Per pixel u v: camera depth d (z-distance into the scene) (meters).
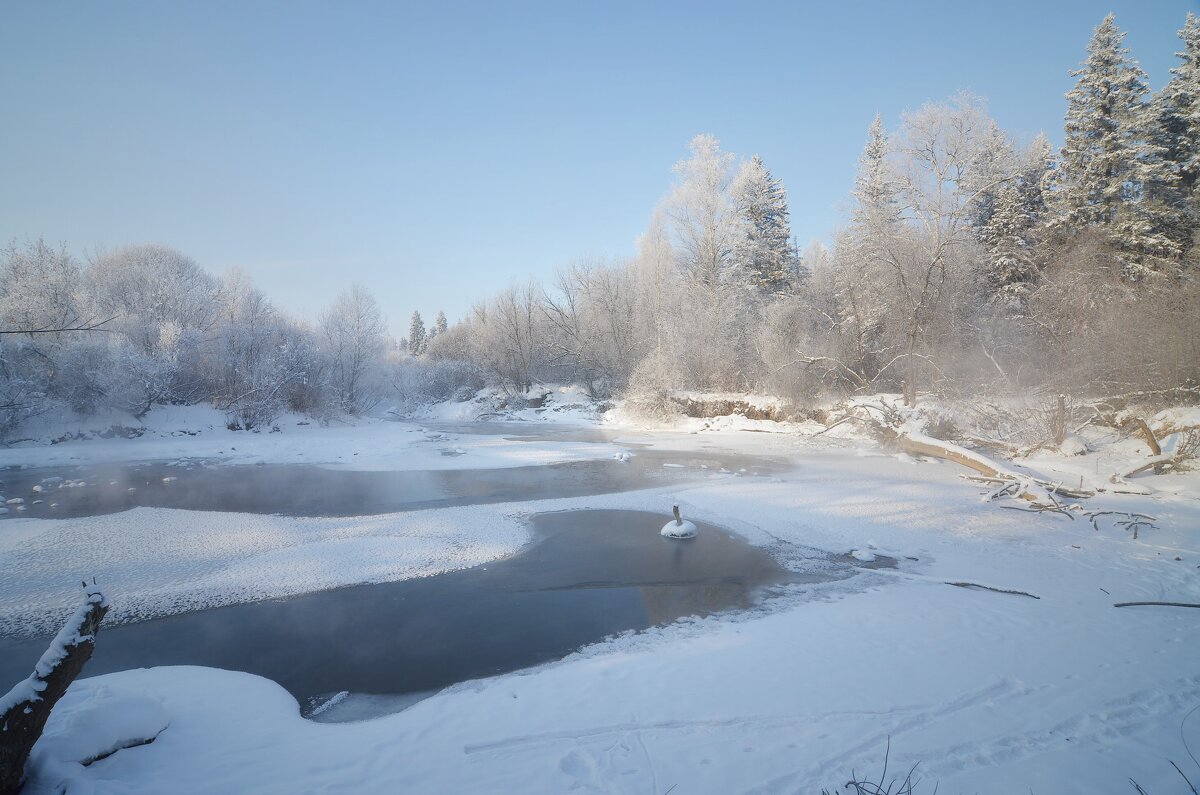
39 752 4.18
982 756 4.49
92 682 5.54
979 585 9.22
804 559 11.08
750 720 5.12
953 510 14.13
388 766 4.54
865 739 4.75
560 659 7.10
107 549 11.52
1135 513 12.70
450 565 10.79
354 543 12.01
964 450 18.73
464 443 29.92
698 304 39.97
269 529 13.03
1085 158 27.62
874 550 11.38
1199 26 25.97
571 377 52.50
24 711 3.95
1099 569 9.81
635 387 39.75
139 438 29.23
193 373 33.84
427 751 4.77
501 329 54.19
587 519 14.18
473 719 5.35
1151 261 25.02
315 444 28.34
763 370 36.50
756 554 11.41
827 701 5.45
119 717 4.79
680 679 6.05
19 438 26.31
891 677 5.96
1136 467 15.63
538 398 50.81
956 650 6.67
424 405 55.62
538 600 9.16
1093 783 4.12
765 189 47.38
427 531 13.00
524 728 5.12
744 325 38.84
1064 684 5.76
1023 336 27.77
